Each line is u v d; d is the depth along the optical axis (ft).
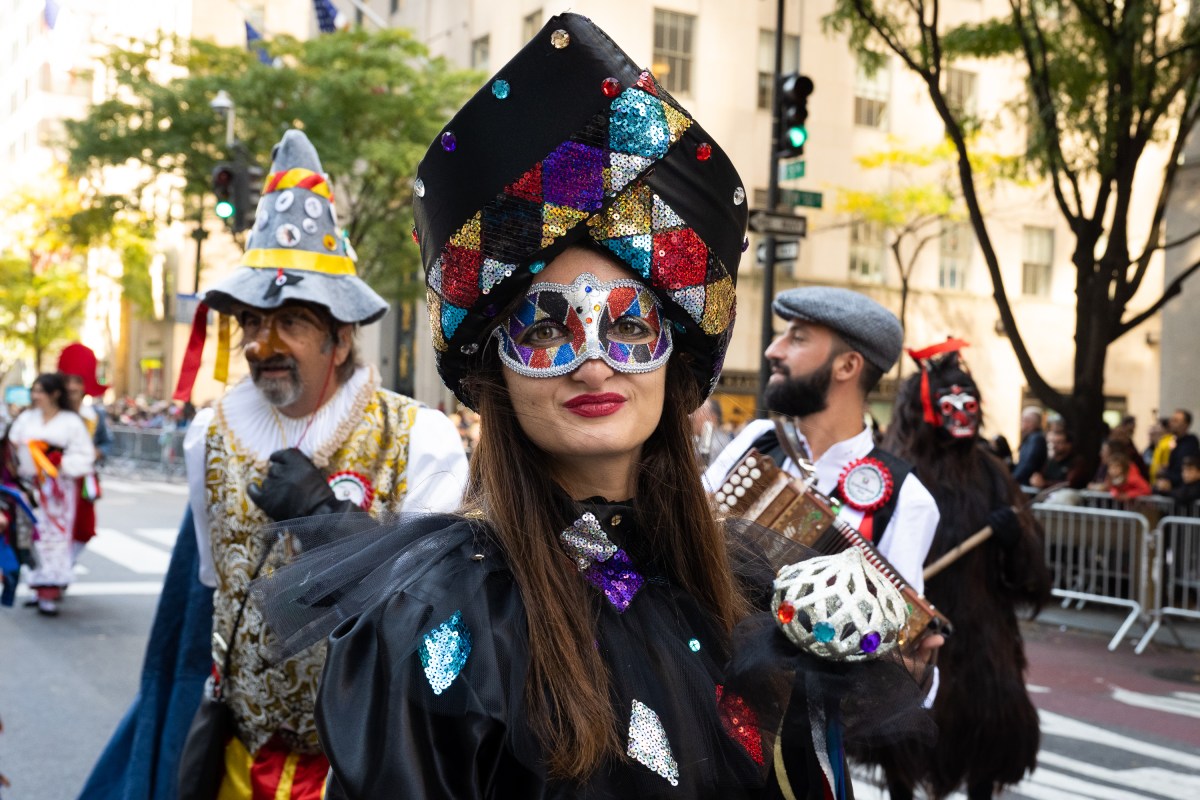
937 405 10.80
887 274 78.59
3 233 112.98
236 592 8.08
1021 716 10.41
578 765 3.72
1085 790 15.49
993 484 10.74
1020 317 82.07
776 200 34.42
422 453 8.71
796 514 7.56
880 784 10.55
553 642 3.90
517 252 3.88
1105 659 24.95
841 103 75.41
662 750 3.98
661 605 4.39
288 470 7.90
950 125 33.60
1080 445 33.06
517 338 4.11
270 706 7.86
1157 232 33.47
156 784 8.68
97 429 43.70
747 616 4.60
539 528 4.12
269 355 8.48
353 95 59.41
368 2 92.68
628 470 4.51
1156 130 36.76
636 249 3.97
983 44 34.40
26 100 188.14
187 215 63.62
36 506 26.68
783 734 4.27
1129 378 86.17
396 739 3.58
